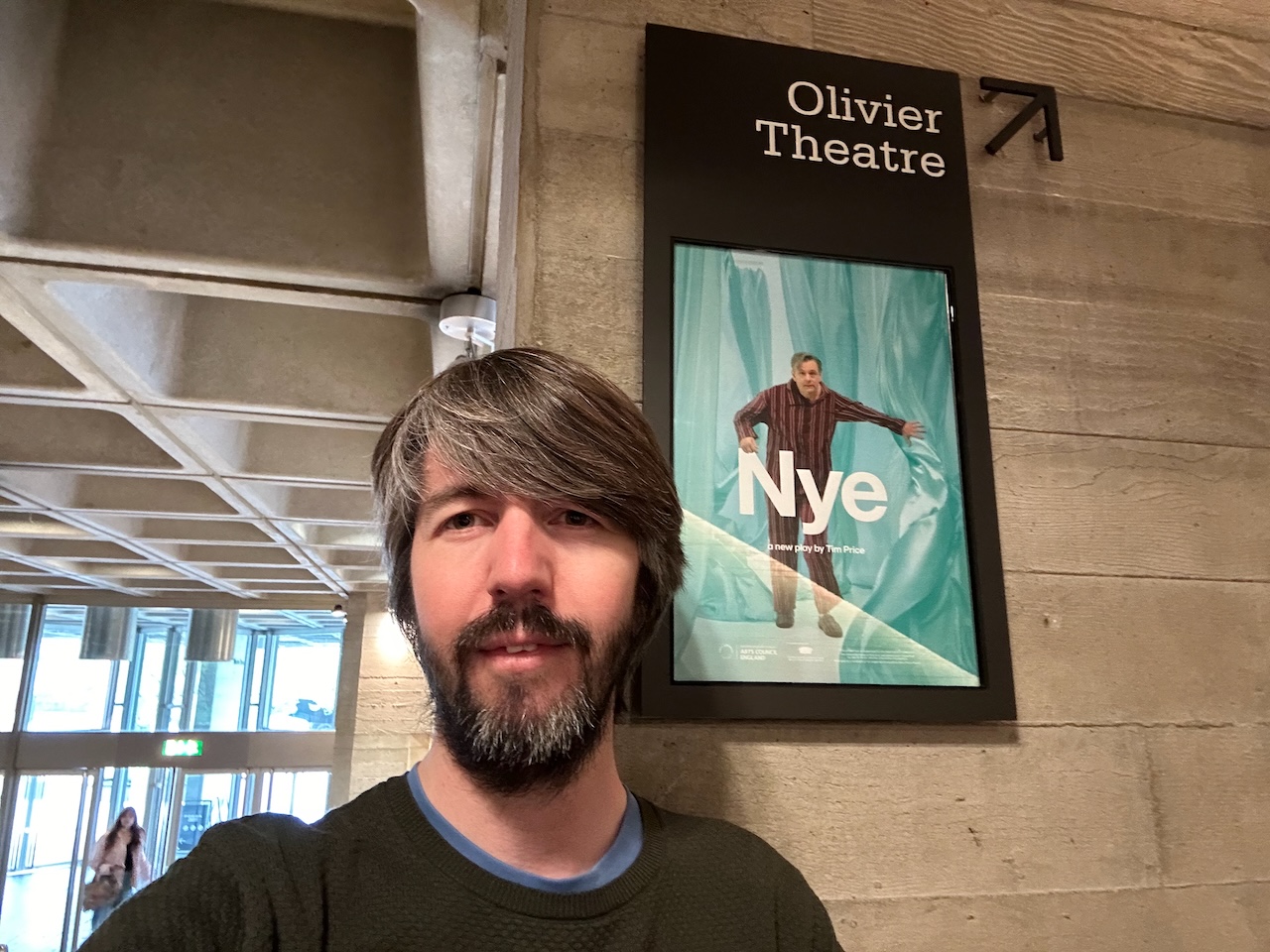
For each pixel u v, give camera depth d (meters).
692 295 1.16
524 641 0.67
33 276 1.96
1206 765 1.20
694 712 1.03
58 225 1.81
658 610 0.79
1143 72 1.50
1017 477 1.26
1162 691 1.22
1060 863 1.12
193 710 9.77
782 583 1.10
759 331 1.18
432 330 2.37
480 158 1.67
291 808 9.23
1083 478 1.28
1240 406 1.38
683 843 0.79
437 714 0.71
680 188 1.19
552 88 1.21
